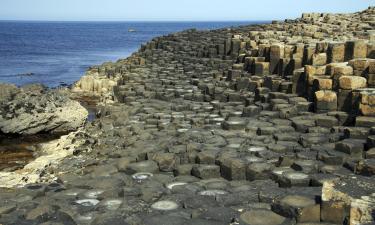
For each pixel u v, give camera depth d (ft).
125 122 57.00
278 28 123.65
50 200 30.55
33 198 31.27
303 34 101.76
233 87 75.10
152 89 77.56
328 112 51.49
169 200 29.60
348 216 22.82
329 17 134.51
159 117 58.34
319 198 26.03
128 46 434.30
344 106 51.90
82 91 113.91
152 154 40.16
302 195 27.50
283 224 24.22
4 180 42.24
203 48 116.78
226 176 35.04
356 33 92.99
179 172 36.32
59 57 299.79
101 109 69.21
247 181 34.24
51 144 58.95
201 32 149.59
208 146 42.39
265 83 69.72
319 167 34.83
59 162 45.11
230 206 28.17
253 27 140.77
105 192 31.14
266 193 29.09
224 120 54.85
